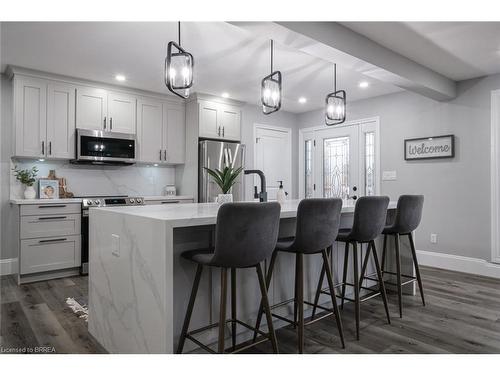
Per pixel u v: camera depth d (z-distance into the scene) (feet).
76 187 14.55
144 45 10.43
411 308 9.63
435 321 8.66
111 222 7.06
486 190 13.08
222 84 14.62
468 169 13.55
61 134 13.19
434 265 14.43
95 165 15.05
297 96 16.65
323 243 6.94
